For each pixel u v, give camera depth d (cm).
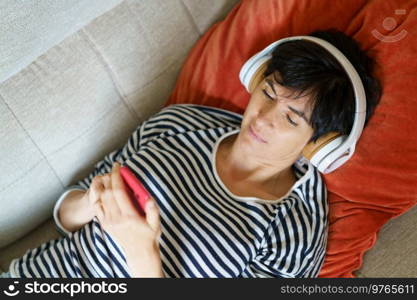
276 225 96
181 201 94
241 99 113
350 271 103
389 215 101
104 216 79
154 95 116
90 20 101
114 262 92
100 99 106
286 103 85
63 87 100
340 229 103
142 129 107
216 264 90
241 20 112
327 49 85
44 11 91
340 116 86
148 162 95
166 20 112
